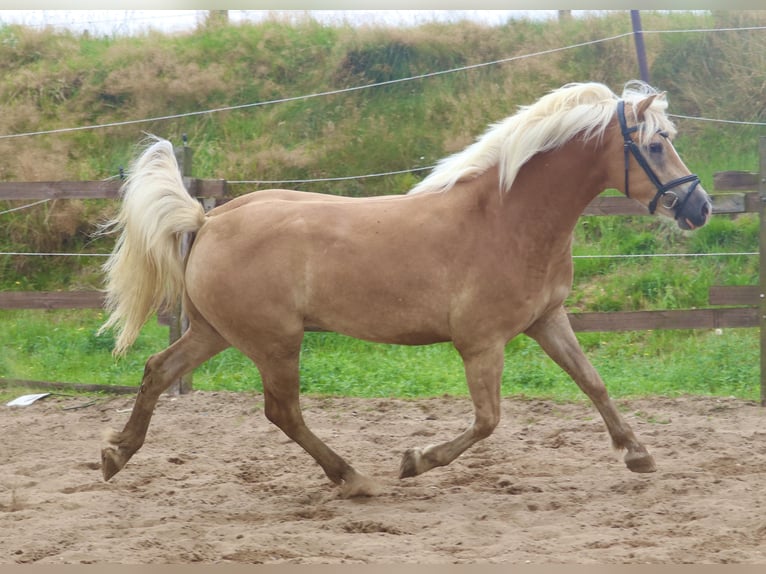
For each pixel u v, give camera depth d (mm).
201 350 7059
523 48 17969
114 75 17844
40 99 17641
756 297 10469
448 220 6406
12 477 7488
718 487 6691
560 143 6398
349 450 8414
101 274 15258
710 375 11383
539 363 12102
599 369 11828
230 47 18484
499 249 6324
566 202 6422
